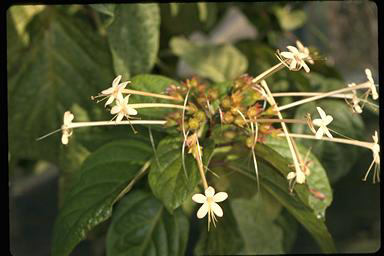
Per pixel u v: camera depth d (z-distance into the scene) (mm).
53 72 1030
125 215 853
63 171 1014
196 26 1198
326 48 1428
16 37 999
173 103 798
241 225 996
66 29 1021
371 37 1274
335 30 1332
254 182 895
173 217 854
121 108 737
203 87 811
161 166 762
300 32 1455
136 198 863
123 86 739
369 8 1259
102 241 1216
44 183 1993
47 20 1011
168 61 1264
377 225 1637
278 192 826
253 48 1164
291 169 767
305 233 1650
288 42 1371
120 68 898
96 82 1031
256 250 996
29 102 1027
